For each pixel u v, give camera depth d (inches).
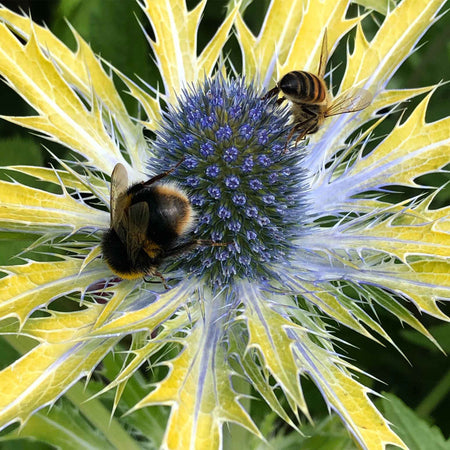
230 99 8.0
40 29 8.1
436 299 7.3
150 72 9.6
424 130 7.9
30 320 7.2
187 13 8.3
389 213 7.8
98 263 7.6
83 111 7.9
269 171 7.9
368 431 6.8
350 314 7.3
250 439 8.2
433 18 8.0
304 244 7.9
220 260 7.7
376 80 8.1
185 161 7.8
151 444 8.2
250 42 8.4
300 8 8.4
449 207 7.7
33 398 6.9
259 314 7.2
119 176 7.5
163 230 7.5
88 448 7.9
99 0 9.3
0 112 9.4
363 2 8.5
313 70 8.3
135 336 7.4
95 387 7.9
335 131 8.3
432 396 8.7
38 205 7.6
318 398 8.8
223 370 7.0
